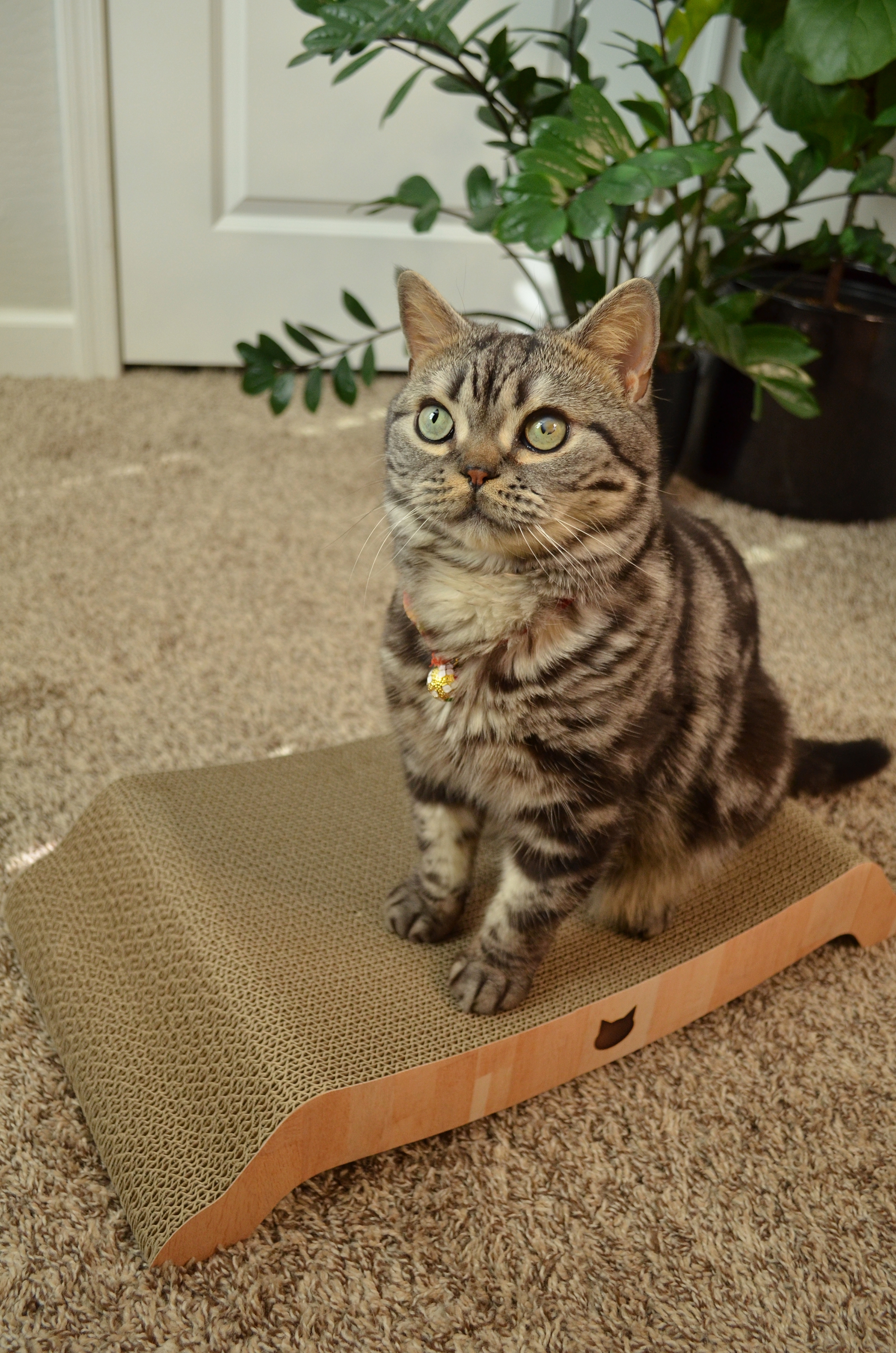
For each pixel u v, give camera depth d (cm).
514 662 102
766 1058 118
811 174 193
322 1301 93
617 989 114
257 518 221
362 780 141
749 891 127
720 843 127
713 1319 94
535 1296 95
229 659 180
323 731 165
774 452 226
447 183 262
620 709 102
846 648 192
